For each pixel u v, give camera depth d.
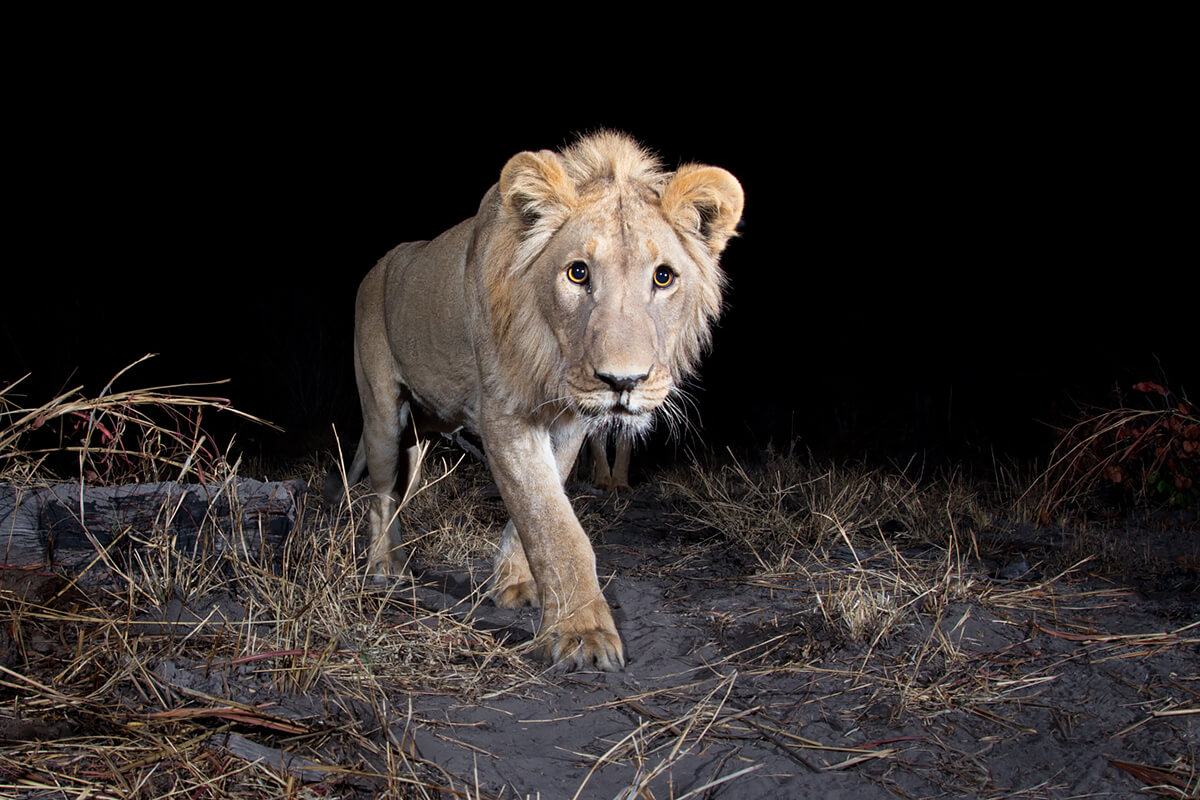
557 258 3.32
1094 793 2.42
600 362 3.10
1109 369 8.84
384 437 4.79
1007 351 11.06
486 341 3.68
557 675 3.21
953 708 2.94
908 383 10.46
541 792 2.43
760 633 3.59
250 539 3.72
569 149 3.69
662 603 4.04
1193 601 3.88
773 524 5.20
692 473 6.96
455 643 3.30
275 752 2.37
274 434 9.52
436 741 2.64
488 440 3.69
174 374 11.53
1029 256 13.30
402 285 4.55
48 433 6.32
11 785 2.14
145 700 2.59
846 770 2.57
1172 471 5.60
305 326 11.33
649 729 2.82
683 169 3.46
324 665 2.94
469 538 5.08
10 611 2.87
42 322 10.66
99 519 3.48
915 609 3.70
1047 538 5.13
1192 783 2.45
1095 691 3.01
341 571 3.41
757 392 11.31
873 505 5.72
